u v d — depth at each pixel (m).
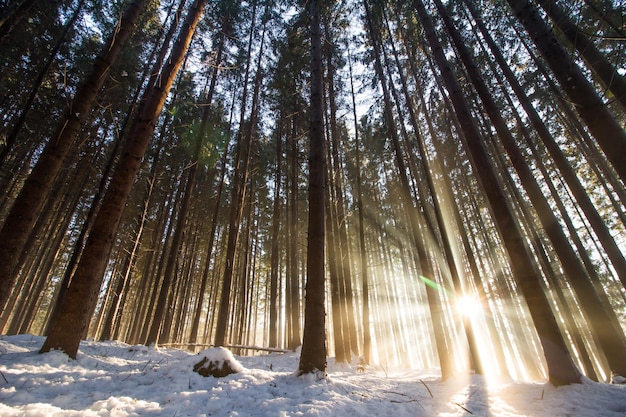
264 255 22.42
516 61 11.27
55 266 19.30
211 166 14.40
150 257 17.97
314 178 5.78
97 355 5.64
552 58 4.12
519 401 3.96
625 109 3.55
